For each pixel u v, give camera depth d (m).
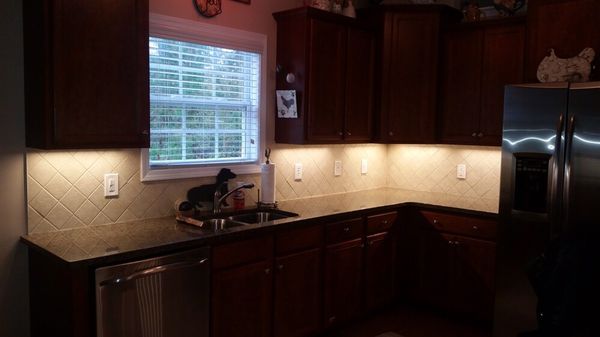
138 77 2.63
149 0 2.86
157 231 2.69
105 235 2.58
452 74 3.97
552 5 3.26
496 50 3.73
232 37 3.36
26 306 2.60
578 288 1.81
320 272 3.28
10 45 2.47
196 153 3.29
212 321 2.66
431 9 3.94
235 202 3.38
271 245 2.94
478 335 3.54
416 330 3.62
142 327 2.35
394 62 4.02
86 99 2.46
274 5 3.62
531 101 3.10
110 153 2.84
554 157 3.01
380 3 4.14
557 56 3.24
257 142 3.61
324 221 3.26
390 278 3.90
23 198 2.55
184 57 3.16
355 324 3.70
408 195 4.26
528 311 3.21
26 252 2.57
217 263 2.65
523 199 3.17
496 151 4.07
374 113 4.08
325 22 3.56
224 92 3.40
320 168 4.11
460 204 3.83
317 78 3.54
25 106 2.52
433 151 4.45
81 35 2.41
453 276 3.74
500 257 3.31
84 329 2.18
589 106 2.87
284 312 3.05
